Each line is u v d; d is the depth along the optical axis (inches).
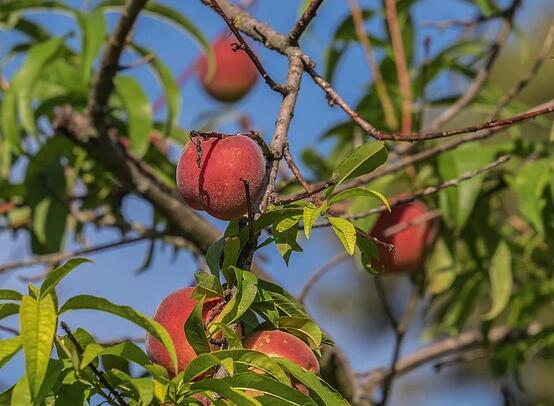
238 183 92.7
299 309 93.4
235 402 88.2
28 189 120.0
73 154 120.0
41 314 87.9
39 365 87.2
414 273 119.6
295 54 97.4
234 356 89.1
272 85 95.5
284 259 93.3
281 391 88.7
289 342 92.0
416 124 121.5
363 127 96.1
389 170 112.1
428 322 133.5
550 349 122.1
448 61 121.9
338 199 91.9
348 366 119.3
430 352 123.2
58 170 120.5
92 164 121.5
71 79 117.7
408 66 124.2
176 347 91.4
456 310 120.9
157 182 118.0
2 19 119.5
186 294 92.7
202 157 93.0
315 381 89.7
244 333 92.8
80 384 89.3
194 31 119.6
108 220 124.5
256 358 89.3
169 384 88.4
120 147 117.0
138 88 117.9
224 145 93.1
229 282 92.4
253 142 93.4
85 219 124.3
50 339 87.6
